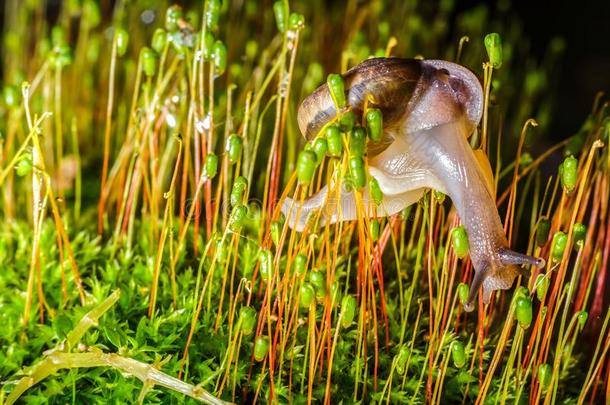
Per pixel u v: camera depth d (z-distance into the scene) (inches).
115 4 8.1
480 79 4.8
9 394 4.6
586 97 9.6
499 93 6.5
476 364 5.0
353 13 7.3
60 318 4.8
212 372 4.7
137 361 4.6
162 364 4.6
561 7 10.5
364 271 4.6
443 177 4.6
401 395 4.8
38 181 4.8
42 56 6.1
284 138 6.0
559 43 7.6
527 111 6.6
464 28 7.3
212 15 4.9
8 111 6.3
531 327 5.1
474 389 4.9
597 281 5.3
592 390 5.1
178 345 4.8
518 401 4.8
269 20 7.2
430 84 4.6
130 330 4.9
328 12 7.7
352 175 4.4
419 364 4.9
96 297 5.0
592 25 10.4
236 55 6.9
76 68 6.4
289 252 4.6
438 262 5.1
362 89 4.6
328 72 6.7
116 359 4.6
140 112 5.3
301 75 6.4
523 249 6.0
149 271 5.1
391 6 7.5
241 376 4.8
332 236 5.3
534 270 4.8
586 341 5.2
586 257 5.1
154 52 5.0
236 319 4.9
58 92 5.5
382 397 4.7
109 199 5.8
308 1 7.4
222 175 5.1
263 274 4.6
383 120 4.6
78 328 4.6
